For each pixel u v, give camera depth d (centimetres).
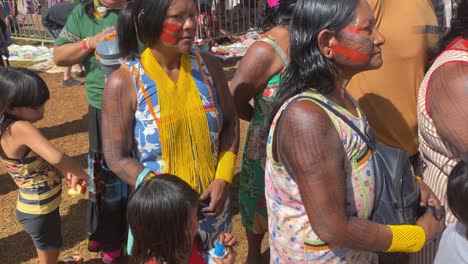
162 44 229
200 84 245
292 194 197
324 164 174
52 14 543
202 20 1023
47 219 323
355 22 178
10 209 454
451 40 228
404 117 279
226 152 264
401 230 192
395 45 267
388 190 194
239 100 287
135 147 244
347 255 202
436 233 206
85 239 410
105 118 238
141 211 188
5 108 294
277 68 276
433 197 214
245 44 1016
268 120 206
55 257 339
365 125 192
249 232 340
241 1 1147
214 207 248
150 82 232
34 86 295
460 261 196
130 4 238
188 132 240
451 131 212
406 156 202
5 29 774
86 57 327
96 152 339
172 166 239
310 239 200
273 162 198
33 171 310
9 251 396
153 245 192
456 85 209
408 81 274
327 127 177
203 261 221
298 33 185
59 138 616
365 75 278
